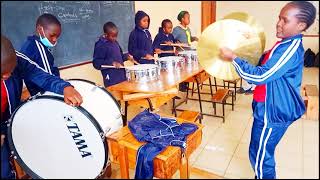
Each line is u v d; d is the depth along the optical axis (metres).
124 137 1.15
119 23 1.92
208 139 1.34
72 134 1.04
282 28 0.97
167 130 1.18
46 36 1.39
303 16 0.91
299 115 1.13
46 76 1.11
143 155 1.06
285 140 1.47
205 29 1.04
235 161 1.24
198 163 1.25
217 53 1.05
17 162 1.09
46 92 1.07
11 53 0.92
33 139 1.06
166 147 1.09
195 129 1.21
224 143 1.29
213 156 1.27
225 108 1.39
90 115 1.02
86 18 1.97
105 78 1.72
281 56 0.97
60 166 1.09
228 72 1.08
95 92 1.16
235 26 1.01
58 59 1.93
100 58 1.80
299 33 0.97
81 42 2.03
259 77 0.97
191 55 1.39
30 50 1.36
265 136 1.16
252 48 1.03
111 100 1.18
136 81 1.49
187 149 1.15
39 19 1.38
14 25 1.39
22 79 1.19
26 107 1.02
